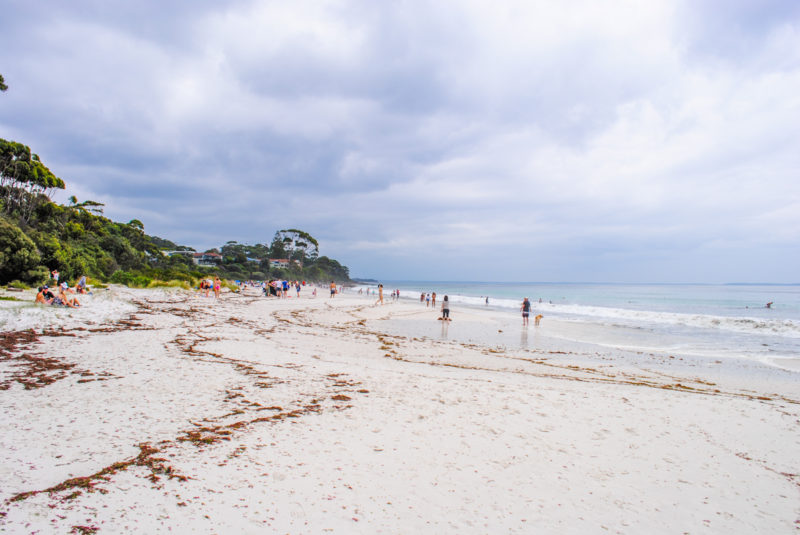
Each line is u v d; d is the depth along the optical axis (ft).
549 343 53.36
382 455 13.79
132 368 23.21
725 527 10.58
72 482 10.43
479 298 221.87
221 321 52.85
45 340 29.43
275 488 11.05
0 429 13.50
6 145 138.62
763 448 16.49
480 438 15.93
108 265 128.36
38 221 137.18
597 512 10.94
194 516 9.37
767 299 206.39
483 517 10.29
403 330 63.67
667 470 14.01
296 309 89.76
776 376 34.71
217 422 15.80
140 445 13.12
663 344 53.98
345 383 23.45
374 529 9.42
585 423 18.47
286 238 499.10
